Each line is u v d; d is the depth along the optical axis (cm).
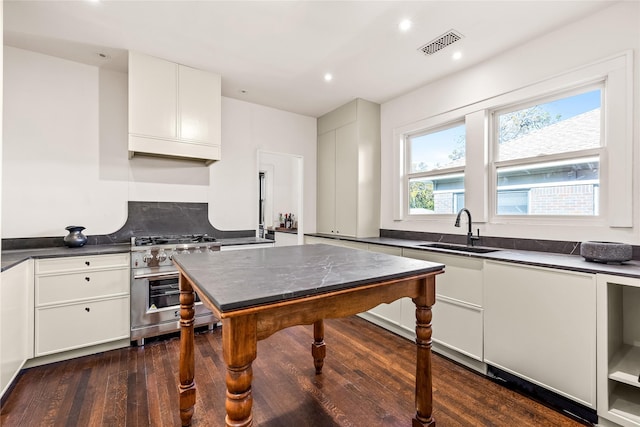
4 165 245
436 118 308
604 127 204
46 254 217
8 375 179
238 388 91
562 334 169
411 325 260
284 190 555
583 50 206
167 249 262
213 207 345
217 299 90
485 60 264
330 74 294
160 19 211
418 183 341
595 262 177
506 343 195
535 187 242
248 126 371
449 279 233
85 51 254
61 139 266
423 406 143
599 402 155
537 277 180
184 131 276
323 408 172
